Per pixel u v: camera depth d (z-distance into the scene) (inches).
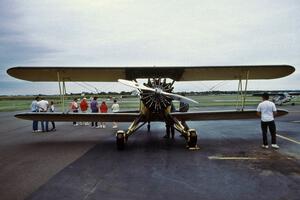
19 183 169.0
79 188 158.9
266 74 312.0
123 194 148.2
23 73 288.5
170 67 280.5
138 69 288.5
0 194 149.9
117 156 247.0
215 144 301.7
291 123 511.5
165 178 176.7
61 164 217.8
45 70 278.1
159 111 279.7
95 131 434.3
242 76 325.7
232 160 224.8
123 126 504.7
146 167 206.1
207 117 331.0
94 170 198.8
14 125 558.3
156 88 272.7
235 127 470.9
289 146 283.1
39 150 279.4
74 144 315.3
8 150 280.8
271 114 272.4
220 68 285.9
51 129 465.1
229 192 149.0
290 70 289.7
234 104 1181.7
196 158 234.8
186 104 342.6
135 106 1092.5
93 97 487.2
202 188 156.2
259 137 351.6
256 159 226.8
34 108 434.3
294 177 175.6
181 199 139.8
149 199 140.3
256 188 155.0
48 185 164.7
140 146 297.7
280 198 139.5
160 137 363.9
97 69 280.2
